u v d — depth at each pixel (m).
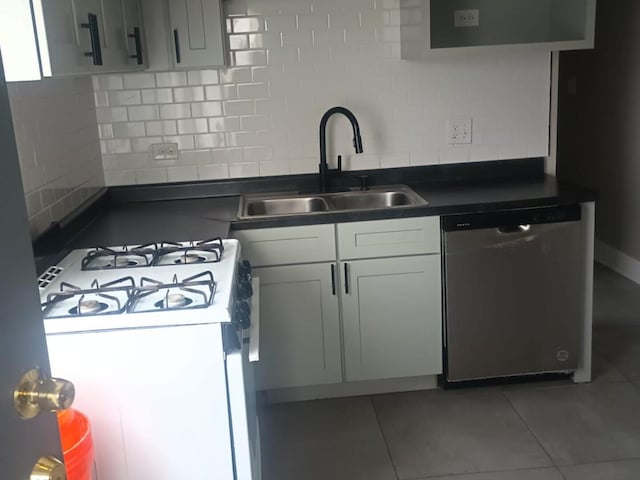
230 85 3.12
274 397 2.97
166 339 1.67
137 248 2.25
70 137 2.68
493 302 2.80
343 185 3.25
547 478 2.35
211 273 1.91
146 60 2.77
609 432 2.61
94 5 1.97
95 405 1.70
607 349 3.32
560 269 2.80
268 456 2.56
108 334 1.66
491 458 2.48
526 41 3.11
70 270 2.08
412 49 2.94
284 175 3.23
